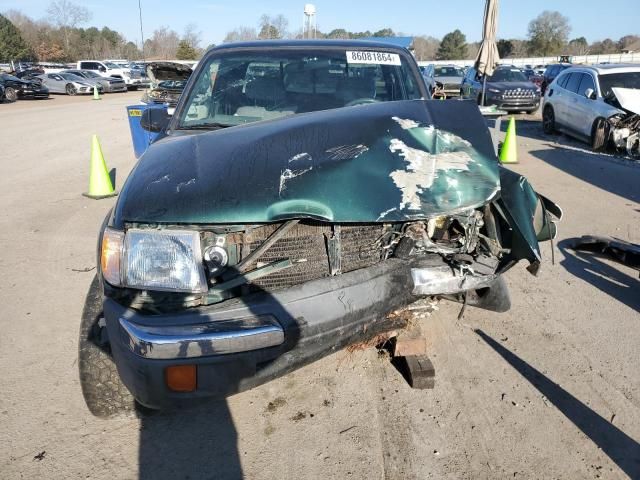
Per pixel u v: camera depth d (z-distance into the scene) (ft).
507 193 7.99
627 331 11.53
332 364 10.27
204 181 7.32
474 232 8.19
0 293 13.48
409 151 7.75
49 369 10.21
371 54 11.84
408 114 8.45
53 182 26.50
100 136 43.70
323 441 8.30
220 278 7.14
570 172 27.94
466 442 8.25
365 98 11.14
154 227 6.98
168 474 7.70
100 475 7.66
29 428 8.58
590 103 35.55
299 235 7.48
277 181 7.25
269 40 12.30
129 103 79.41
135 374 6.66
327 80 11.37
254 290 7.38
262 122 9.09
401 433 8.45
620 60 179.63
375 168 7.50
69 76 100.12
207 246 7.04
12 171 29.27
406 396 9.34
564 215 20.06
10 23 197.16
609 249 15.43
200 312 6.82
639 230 18.35
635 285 13.94
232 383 6.76
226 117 10.75
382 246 7.82
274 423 8.73
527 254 7.75
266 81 11.32
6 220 19.89
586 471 7.70
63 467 7.79
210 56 11.73
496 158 8.02
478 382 9.72
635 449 8.13
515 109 54.90
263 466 7.84
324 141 7.93
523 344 11.00
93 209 21.45
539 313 12.34
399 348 9.48
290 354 7.13
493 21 30.96
